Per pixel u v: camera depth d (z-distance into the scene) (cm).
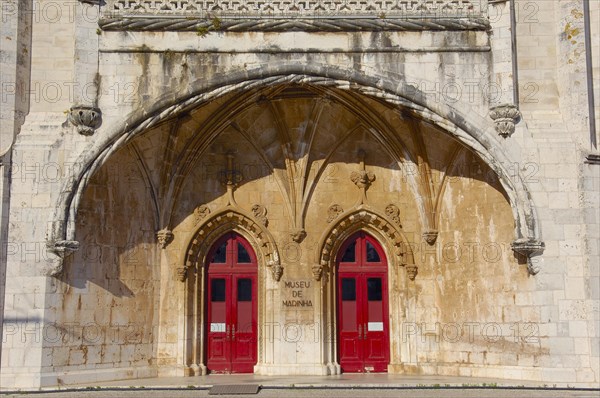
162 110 2344
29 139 2302
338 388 2230
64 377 2258
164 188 2644
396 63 2378
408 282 2688
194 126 2608
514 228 2395
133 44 2369
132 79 2361
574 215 2303
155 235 2644
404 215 2722
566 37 2394
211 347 2703
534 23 2452
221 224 2738
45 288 2219
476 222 2544
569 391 2144
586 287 2262
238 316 2728
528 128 2367
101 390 2183
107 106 2345
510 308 2388
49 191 2269
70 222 2245
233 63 2366
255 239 2734
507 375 2362
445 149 2612
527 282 2334
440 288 2645
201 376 2595
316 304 2677
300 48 2369
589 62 2391
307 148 2700
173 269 2666
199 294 2695
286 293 2686
